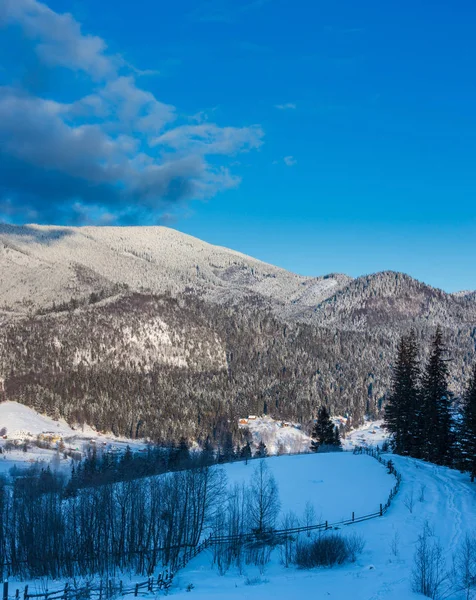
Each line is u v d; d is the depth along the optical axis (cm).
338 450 11494
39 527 6053
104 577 5100
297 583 3738
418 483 6762
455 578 3431
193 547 5541
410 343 10619
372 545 4553
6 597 4044
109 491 6425
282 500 6444
